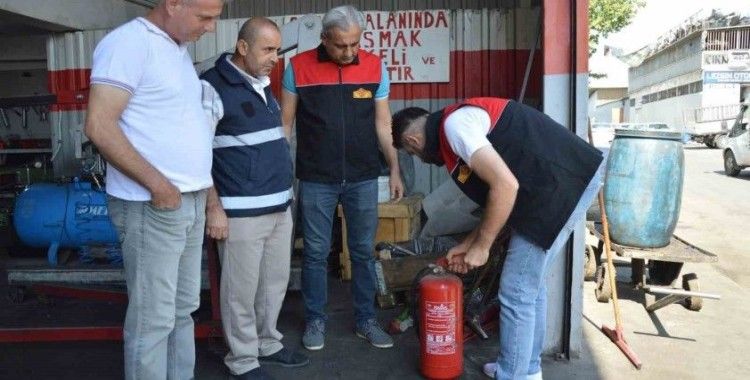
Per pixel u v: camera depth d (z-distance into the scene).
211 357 3.37
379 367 3.27
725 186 12.11
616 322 3.68
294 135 4.42
